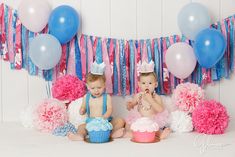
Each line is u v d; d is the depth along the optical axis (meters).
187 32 2.25
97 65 2.11
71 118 2.20
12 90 2.46
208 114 2.10
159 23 2.45
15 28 2.40
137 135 1.92
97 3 2.45
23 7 2.27
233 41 2.39
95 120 1.94
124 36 2.46
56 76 2.42
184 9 2.25
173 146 1.82
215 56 2.14
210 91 2.46
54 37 2.24
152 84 2.17
